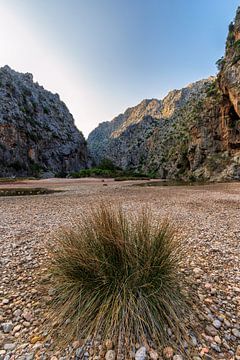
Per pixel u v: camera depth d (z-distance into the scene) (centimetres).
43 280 234
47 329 163
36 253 337
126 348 140
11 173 5519
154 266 180
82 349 142
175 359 133
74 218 605
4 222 584
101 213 221
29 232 472
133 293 170
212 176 3228
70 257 195
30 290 223
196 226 516
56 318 170
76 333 154
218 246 371
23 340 154
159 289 172
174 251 225
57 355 138
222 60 3475
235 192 1400
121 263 185
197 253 336
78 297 173
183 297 191
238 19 3156
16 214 711
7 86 6475
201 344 147
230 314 181
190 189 1697
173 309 170
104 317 160
